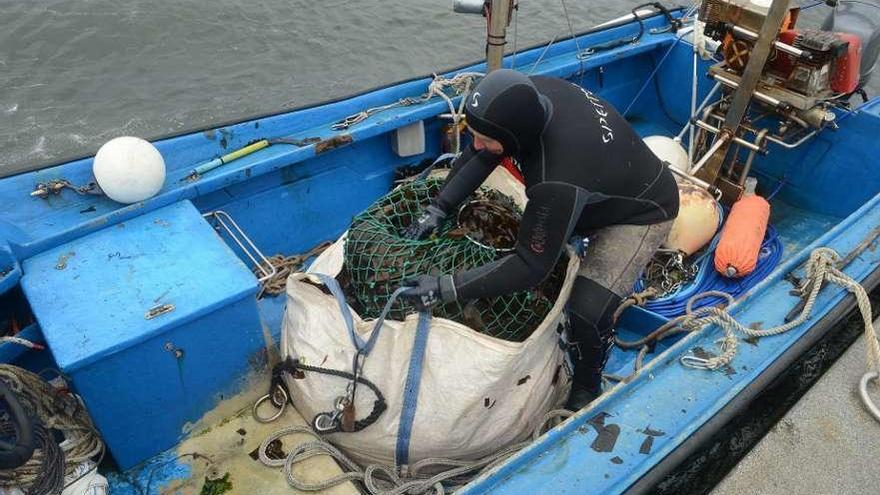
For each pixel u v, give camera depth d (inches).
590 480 62.9
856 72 118.9
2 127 260.7
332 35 323.0
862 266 90.5
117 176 86.4
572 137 67.6
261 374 82.6
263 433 81.0
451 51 313.1
